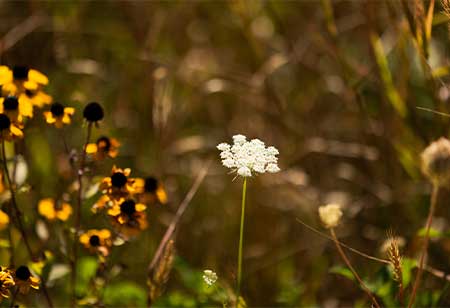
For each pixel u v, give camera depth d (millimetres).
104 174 1993
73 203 1753
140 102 2082
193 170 2045
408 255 1706
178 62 2088
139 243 1894
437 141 1657
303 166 2047
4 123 1549
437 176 1570
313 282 1881
